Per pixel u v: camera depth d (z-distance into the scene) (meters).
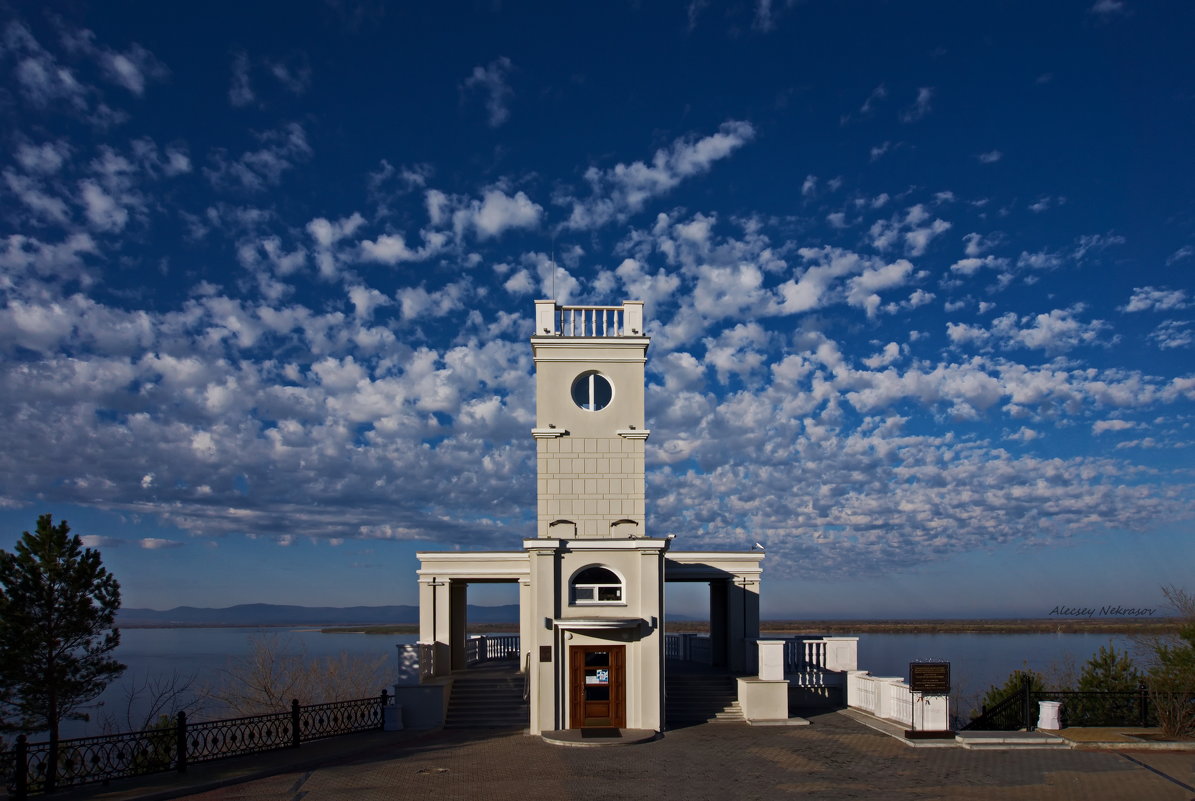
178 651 139.00
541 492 30.88
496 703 31.06
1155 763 21.83
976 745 24.02
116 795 18.70
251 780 20.67
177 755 21.39
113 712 52.06
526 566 36.22
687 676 33.19
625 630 27.94
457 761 23.06
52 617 31.23
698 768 21.97
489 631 199.38
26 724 30.61
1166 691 25.86
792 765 22.23
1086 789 19.22
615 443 31.19
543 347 31.59
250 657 55.12
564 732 26.81
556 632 27.80
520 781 20.48
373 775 21.20
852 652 34.56
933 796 18.73
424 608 35.81
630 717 27.55
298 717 25.23
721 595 38.97
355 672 47.44
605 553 28.52
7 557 31.08
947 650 106.81
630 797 18.83
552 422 31.20
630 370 31.66
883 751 24.02
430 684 29.12
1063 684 38.16
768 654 30.45
